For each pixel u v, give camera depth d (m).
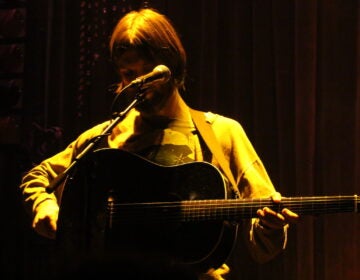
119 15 4.68
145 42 2.62
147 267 1.07
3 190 4.74
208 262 2.35
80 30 4.77
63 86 4.76
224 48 4.44
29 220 4.66
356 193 3.93
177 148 2.57
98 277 1.06
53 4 4.84
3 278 4.64
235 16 4.41
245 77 4.35
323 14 4.17
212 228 2.36
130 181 2.50
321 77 4.14
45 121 4.75
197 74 4.45
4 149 4.77
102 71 4.68
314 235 4.01
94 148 2.50
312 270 3.95
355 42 4.06
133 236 2.42
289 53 4.21
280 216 2.28
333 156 4.01
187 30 4.50
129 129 2.72
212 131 2.63
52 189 2.45
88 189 2.53
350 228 3.91
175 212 2.38
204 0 4.47
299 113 4.08
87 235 2.49
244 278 4.11
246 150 2.65
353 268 3.88
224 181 2.41
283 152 4.13
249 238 2.49
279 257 4.07
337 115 4.04
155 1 4.58
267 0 4.32
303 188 4.02
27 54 4.84
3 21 4.91
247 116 4.32
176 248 2.37
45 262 4.59
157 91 2.57
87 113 4.69
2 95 4.83
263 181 2.57
